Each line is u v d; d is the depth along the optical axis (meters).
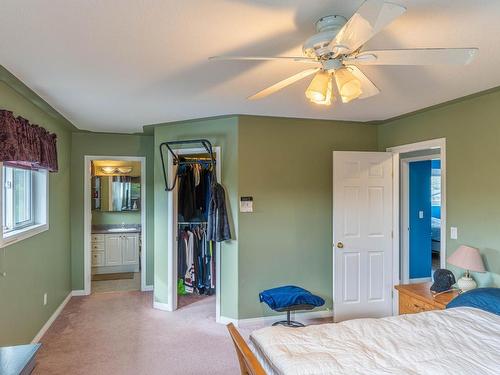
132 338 3.25
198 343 3.15
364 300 3.72
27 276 2.93
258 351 1.76
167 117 3.59
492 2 1.41
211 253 4.52
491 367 1.49
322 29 1.55
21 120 2.53
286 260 3.72
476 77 2.34
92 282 5.31
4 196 2.73
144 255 4.87
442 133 3.17
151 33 1.70
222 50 1.90
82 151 4.65
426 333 1.83
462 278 2.77
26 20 1.56
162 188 4.08
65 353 2.94
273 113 3.44
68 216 4.44
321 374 1.43
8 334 2.53
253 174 3.61
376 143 4.04
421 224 5.27
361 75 1.71
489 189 2.72
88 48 1.87
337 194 3.66
